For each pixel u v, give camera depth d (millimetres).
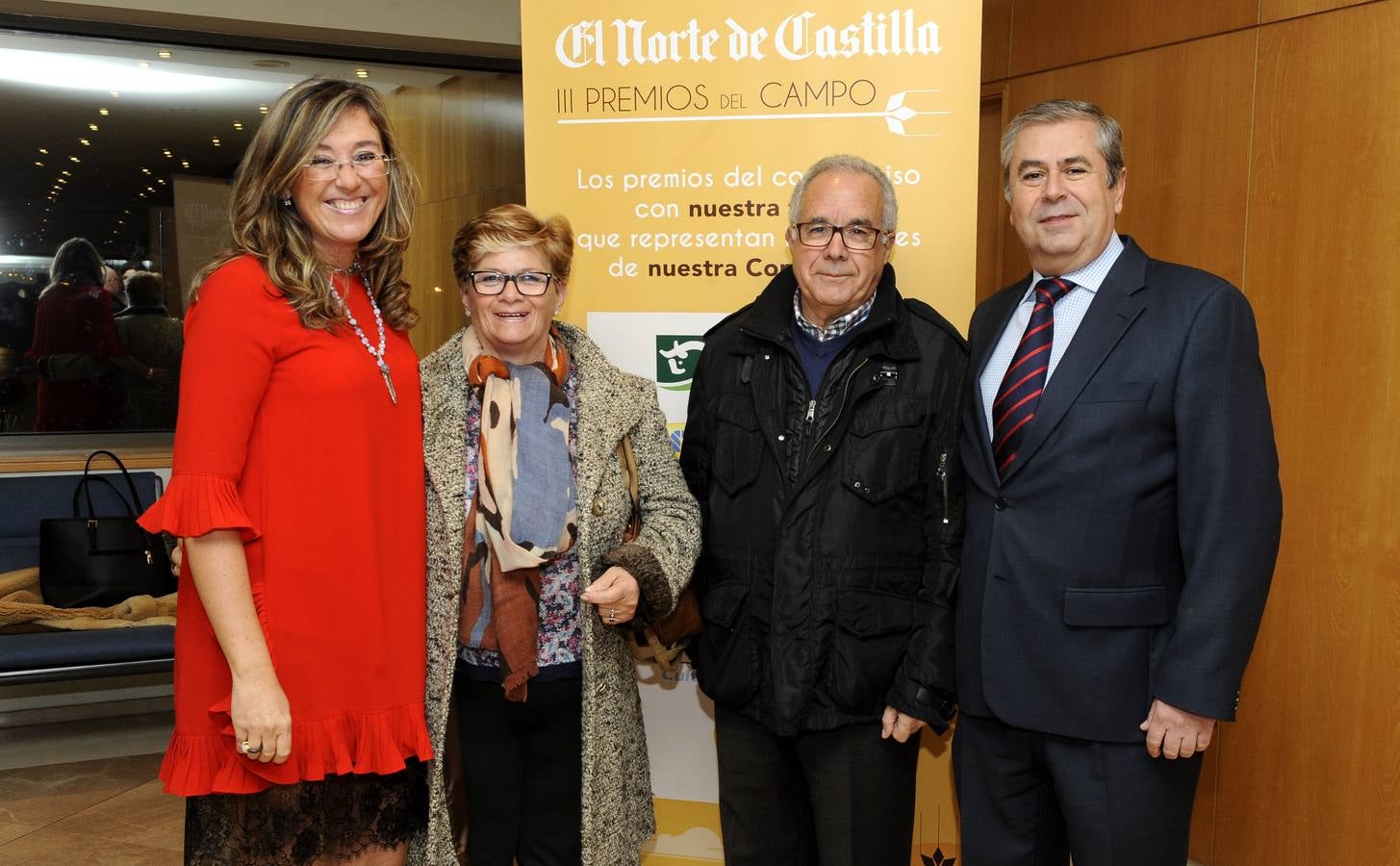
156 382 4723
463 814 1851
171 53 4441
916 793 2369
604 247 2385
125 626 3648
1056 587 1692
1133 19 3297
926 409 1830
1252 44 2936
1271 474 1605
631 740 1934
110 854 3047
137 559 3768
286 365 1534
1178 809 1711
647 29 2303
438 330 5141
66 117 4500
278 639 1536
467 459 1780
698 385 2070
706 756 2447
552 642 1800
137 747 3984
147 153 4641
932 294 2258
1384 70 2609
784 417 1903
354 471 1585
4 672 3404
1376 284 2652
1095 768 1697
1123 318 1678
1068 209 1707
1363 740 2750
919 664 1808
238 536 1494
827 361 1917
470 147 4996
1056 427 1694
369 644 1609
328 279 1603
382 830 1695
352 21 4359
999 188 3980
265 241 1534
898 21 2211
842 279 1816
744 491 1924
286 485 1536
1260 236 2934
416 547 1708
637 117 2330
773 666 1830
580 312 2412
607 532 1839
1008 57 3812
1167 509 1667
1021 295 1869
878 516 1818
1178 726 1615
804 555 1824
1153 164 3258
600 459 1818
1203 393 1603
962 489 1851
